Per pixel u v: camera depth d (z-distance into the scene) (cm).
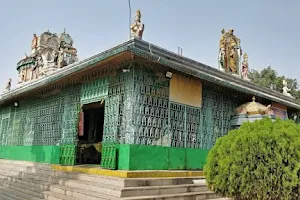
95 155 1436
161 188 810
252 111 1196
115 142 921
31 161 1433
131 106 896
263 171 572
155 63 934
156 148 938
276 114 1456
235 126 1239
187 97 1066
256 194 575
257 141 592
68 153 1160
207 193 888
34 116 1482
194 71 975
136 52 800
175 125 1010
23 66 2377
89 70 1023
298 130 609
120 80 954
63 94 1266
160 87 978
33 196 970
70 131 1179
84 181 899
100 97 1024
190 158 1041
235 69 1558
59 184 970
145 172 858
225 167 610
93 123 1602
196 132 1084
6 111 1836
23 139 1562
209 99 1168
